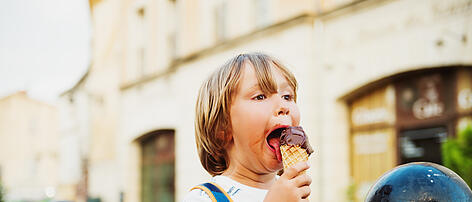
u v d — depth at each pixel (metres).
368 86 6.75
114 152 13.77
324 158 7.06
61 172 19.80
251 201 1.32
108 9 14.77
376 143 6.79
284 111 1.30
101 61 15.12
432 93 6.14
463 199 1.09
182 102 10.38
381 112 6.75
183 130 10.34
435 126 6.08
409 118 6.39
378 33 6.52
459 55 5.66
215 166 1.51
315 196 6.96
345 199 6.81
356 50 6.79
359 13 6.76
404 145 6.42
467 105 5.76
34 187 28.56
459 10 5.64
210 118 1.42
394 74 6.34
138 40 13.18
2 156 29.31
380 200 1.12
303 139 1.21
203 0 10.06
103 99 14.85
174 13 11.89
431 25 5.93
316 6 7.37
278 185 1.15
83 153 16.09
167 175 11.73
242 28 8.90
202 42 10.01
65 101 19.47
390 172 1.17
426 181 1.10
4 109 29.86
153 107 11.80
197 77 9.84
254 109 1.31
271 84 1.32
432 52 5.91
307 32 7.26
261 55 1.42
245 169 1.38
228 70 1.40
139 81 12.39
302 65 7.27
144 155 12.80
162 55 12.02
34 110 30.11
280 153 1.27
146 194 12.55
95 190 14.87
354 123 7.09
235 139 1.36
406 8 6.20
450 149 4.40
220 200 1.29
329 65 7.12
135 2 13.28
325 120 7.12
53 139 29.75
